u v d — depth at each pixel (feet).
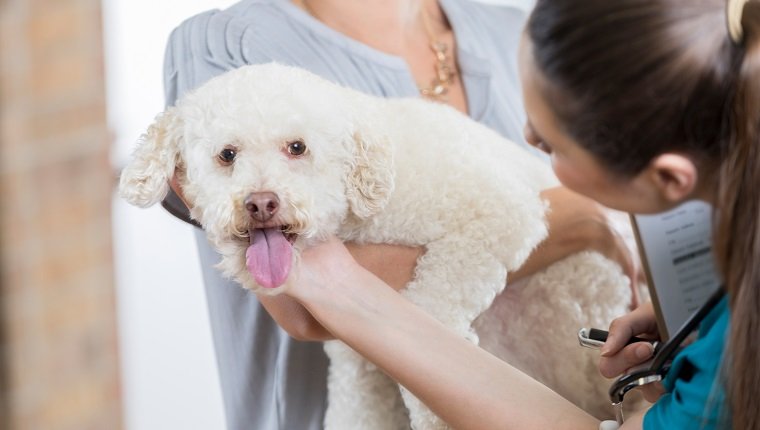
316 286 4.23
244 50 5.35
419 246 4.75
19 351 5.23
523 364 5.11
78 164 5.25
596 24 3.20
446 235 4.69
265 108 4.20
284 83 4.35
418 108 4.94
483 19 6.18
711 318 3.53
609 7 3.19
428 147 4.75
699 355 3.43
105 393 5.55
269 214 4.01
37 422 5.24
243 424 5.68
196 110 4.31
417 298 4.66
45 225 5.21
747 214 3.05
